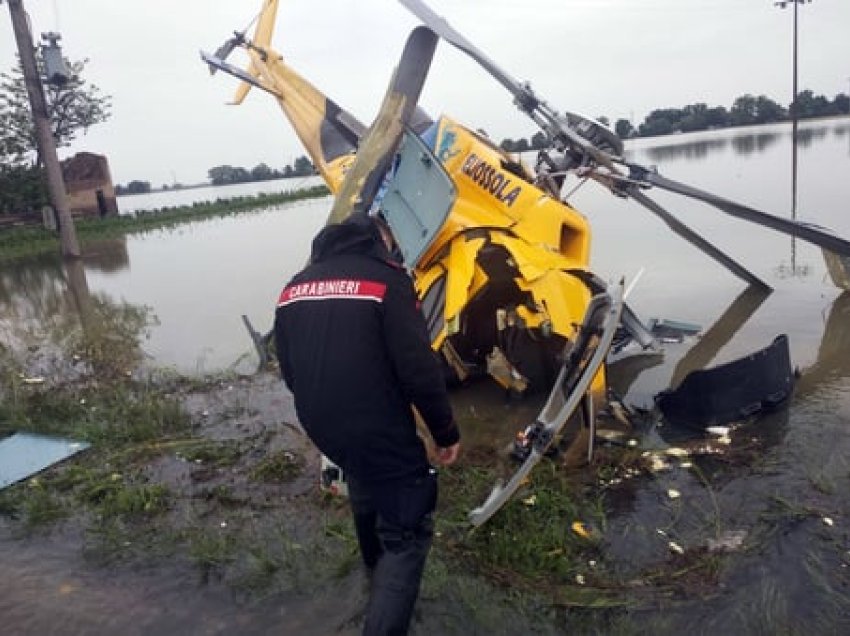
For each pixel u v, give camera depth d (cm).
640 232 1121
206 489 405
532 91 594
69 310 987
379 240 262
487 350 545
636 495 365
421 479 260
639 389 514
